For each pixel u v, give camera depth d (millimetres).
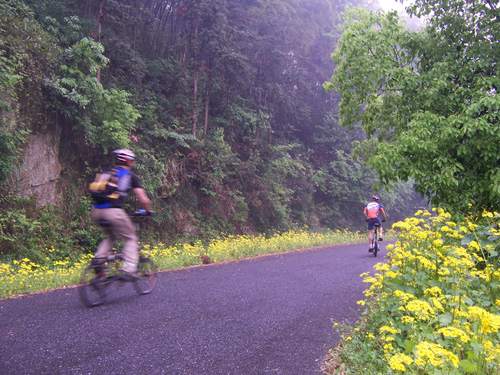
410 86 6949
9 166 10047
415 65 7461
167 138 15695
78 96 11180
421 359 2178
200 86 18578
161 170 14055
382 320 3363
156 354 3283
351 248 14930
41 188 11195
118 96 12578
